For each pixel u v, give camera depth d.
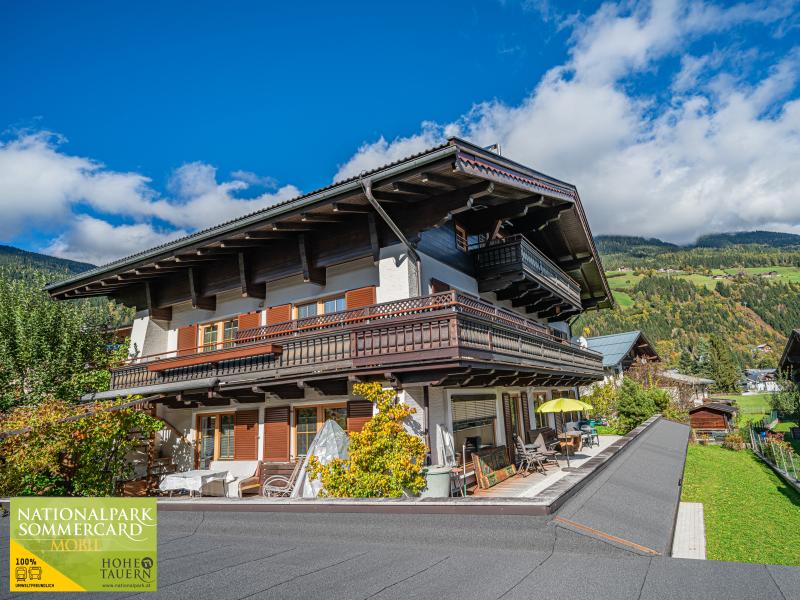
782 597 3.14
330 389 10.88
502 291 16.14
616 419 27.91
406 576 3.89
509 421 14.53
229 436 13.52
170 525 6.41
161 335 15.62
